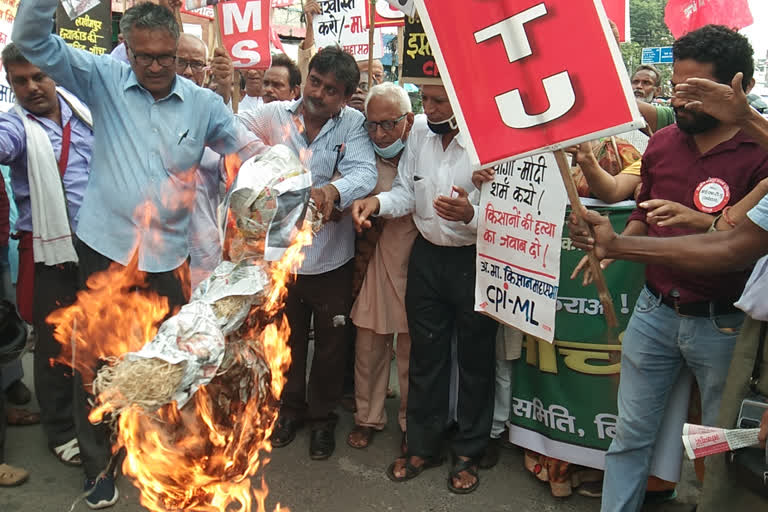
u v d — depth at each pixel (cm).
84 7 304
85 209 269
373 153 335
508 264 279
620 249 200
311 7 543
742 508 199
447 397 332
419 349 325
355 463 338
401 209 320
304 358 354
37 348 323
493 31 196
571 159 307
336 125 332
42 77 307
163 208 266
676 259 198
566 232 299
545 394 314
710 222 224
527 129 196
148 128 261
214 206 334
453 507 303
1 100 388
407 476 323
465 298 309
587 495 313
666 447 275
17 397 381
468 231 306
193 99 269
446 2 200
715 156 229
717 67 219
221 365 159
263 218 161
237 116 348
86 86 260
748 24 469
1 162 308
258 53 457
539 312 264
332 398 348
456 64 203
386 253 336
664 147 247
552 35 188
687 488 320
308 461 338
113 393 135
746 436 190
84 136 328
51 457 332
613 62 181
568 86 188
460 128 205
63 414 328
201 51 384
